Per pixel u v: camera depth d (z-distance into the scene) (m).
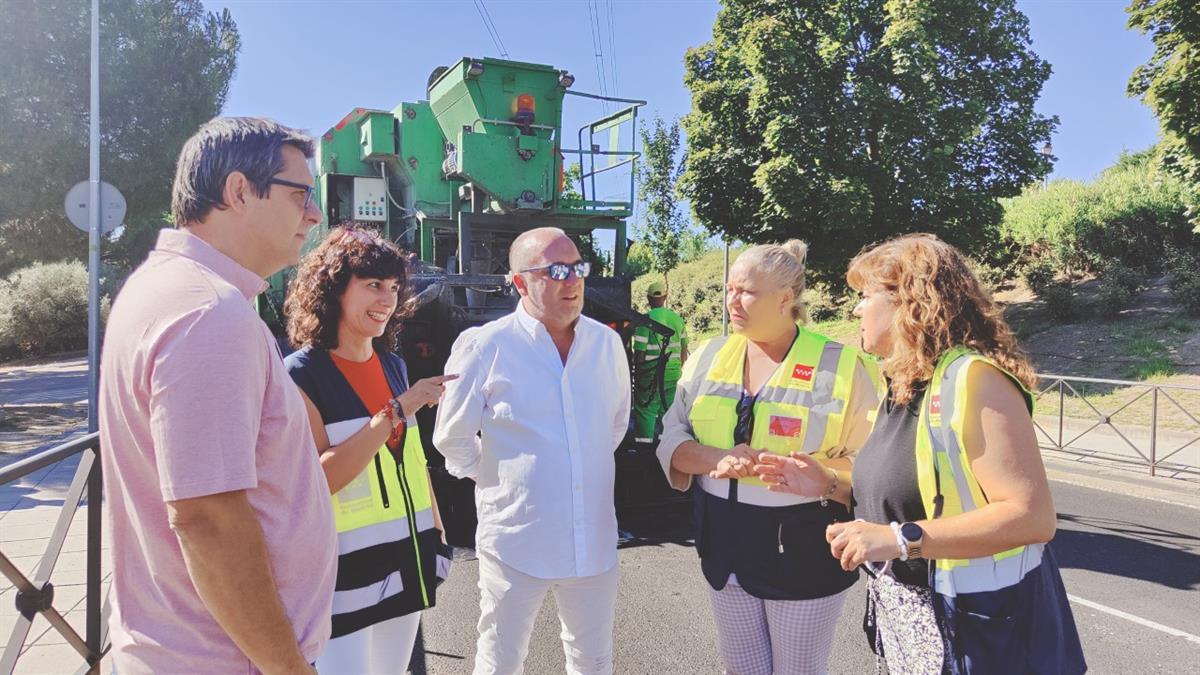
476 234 7.82
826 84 14.20
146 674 1.27
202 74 14.38
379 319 2.25
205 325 1.20
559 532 2.38
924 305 1.76
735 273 2.41
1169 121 8.61
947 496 1.70
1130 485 7.05
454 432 2.47
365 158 8.38
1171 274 12.65
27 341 29.66
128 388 1.22
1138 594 4.28
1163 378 10.11
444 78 7.39
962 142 14.15
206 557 1.18
